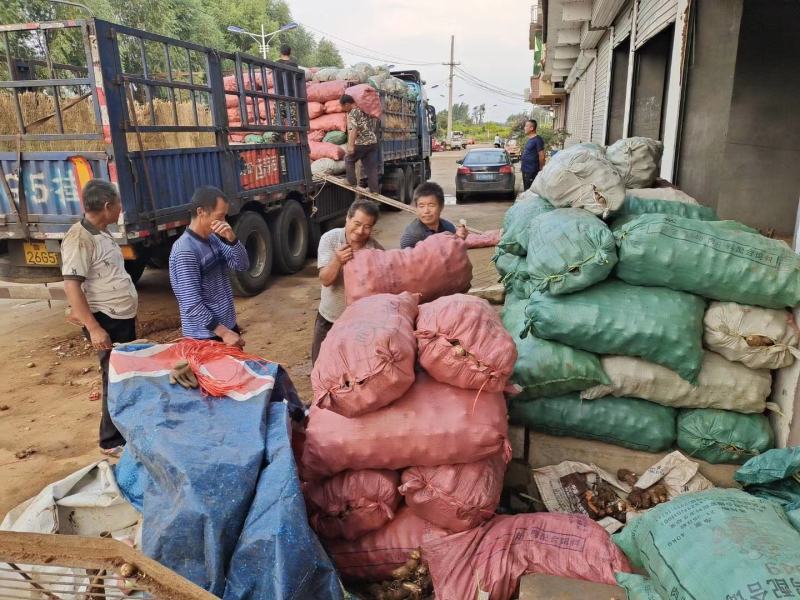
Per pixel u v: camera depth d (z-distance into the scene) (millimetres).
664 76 8773
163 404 2168
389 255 3293
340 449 2318
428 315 2402
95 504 2408
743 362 2807
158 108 5949
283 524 1830
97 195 3500
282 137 8156
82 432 4207
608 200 3238
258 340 5859
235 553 1838
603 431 2996
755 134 6008
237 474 1928
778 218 6148
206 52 6340
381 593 2385
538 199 3826
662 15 6793
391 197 13836
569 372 2875
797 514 1965
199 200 3404
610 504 2795
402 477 2393
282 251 8164
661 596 1857
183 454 1956
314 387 2285
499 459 2514
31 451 3955
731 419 2855
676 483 2818
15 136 5188
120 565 1636
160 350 2410
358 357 2207
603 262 2740
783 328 2709
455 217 12992
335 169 10484
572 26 14617
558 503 2816
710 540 1779
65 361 5504
